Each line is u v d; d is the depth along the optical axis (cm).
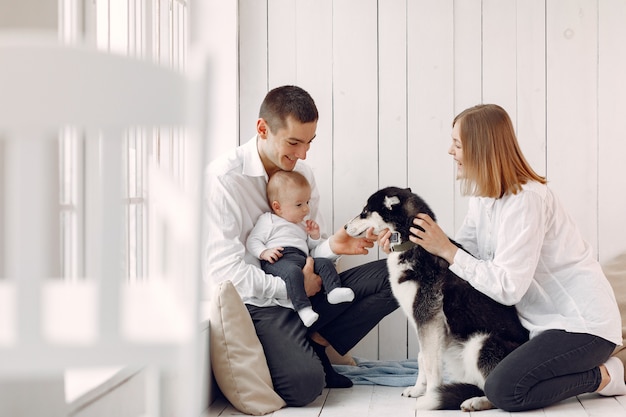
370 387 321
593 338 279
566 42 366
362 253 316
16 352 116
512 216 279
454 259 282
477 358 284
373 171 375
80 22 232
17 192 110
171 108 120
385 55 373
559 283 287
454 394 283
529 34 368
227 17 372
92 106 112
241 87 377
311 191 343
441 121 371
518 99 369
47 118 110
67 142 227
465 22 370
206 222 310
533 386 274
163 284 169
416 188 373
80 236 228
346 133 375
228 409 289
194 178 126
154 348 125
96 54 112
